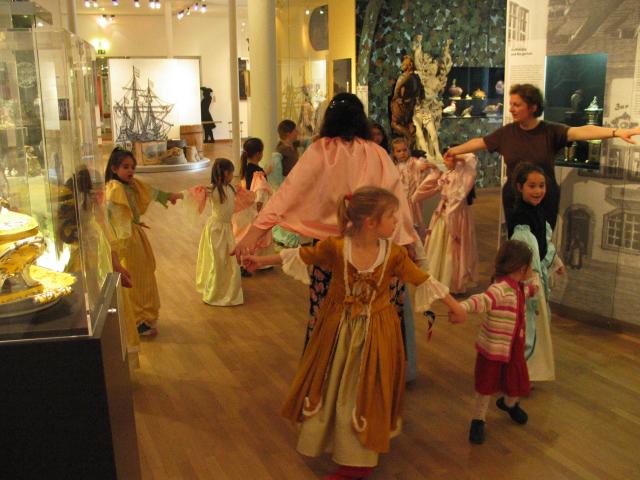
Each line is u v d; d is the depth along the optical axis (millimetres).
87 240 2092
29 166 1994
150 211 9578
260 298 5512
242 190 5379
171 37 19141
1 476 1872
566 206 4945
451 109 10891
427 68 10578
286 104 9773
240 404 3613
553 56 4902
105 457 1907
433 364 4117
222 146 20734
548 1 4871
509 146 4434
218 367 4109
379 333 2766
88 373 1843
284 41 9570
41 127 1954
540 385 3818
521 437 3248
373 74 10352
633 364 4113
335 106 3031
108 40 21031
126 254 4375
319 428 2803
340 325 2787
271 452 3125
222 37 22125
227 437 3262
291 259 2822
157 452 3123
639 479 2889
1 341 1792
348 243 2758
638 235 4512
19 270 1889
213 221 5281
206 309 5238
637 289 4559
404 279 2830
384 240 2787
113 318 2092
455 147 5004
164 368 4098
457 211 5410
